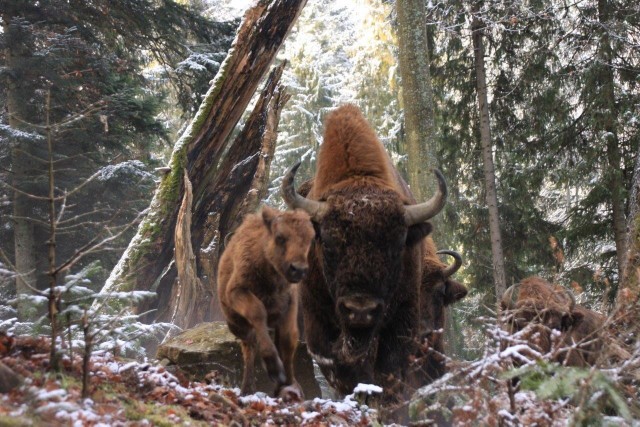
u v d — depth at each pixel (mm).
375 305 6984
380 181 7816
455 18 23438
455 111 24359
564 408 4754
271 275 6504
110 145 21828
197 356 8242
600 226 21297
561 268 6785
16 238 21109
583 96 21281
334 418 5781
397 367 7820
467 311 22953
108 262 21281
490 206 22438
